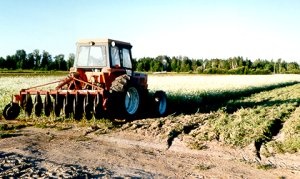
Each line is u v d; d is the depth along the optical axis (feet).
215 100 63.36
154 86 83.56
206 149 24.62
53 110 34.96
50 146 24.73
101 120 33.88
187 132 29.66
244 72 294.66
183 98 53.88
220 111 41.06
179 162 21.74
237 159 22.41
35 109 35.32
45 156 21.77
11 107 35.83
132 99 37.73
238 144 25.08
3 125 31.58
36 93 35.29
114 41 36.88
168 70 372.38
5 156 21.03
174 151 24.53
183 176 18.89
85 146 25.12
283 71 375.86
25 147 23.97
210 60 404.16
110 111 33.86
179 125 31.30
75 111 33.42
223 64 394.32
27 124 33.40
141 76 40.60
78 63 38.04
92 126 31.58
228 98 68.44
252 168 20.68
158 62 344.69
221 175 19.24
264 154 23.03
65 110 34.01
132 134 29.01
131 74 40.47
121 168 19.83
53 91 34.45
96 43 36.76
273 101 56.54
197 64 391.45
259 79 144.87
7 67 368.48
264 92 84.07
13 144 24.81
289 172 19.89
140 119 36.86
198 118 36.24
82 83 37.06
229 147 24.73
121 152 23.79
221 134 27.25
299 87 104.27
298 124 29.89
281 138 27.17
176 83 100.22
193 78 148.77
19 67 368.89
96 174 18.08
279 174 19.56
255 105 51.08
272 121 32.48
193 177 18.75
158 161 21.84
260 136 26.71
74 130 30.71
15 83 88.17
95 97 33.09
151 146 25.75
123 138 27.81
